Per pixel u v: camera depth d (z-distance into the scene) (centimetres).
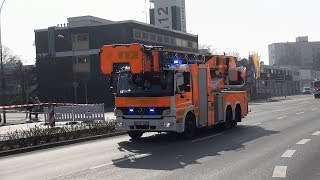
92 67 6378
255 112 3559
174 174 991
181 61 1712
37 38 6656
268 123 2386
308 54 19338
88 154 1410
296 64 19350
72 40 6462
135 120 1641
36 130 1838
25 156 1476
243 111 2280
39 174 1056
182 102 1658
